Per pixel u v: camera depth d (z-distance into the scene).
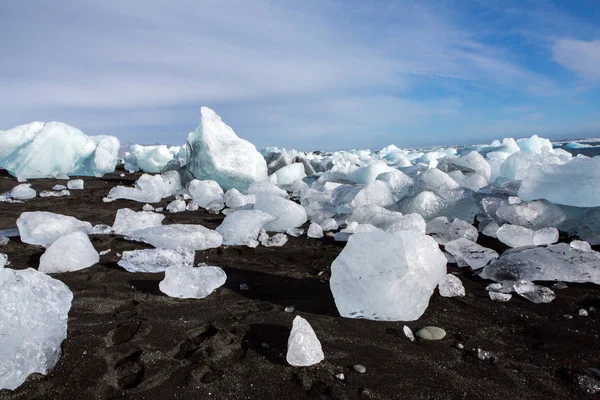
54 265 2.32
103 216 3.96
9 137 7.21
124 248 2.83
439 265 2.05
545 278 2.23
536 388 1.31
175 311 1.84
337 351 1.52
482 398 1.26
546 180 3.33
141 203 4.82
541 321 1.78
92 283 2.16
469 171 4.72
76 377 1.34
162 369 1.39
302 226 3.78
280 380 1.33
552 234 2.93
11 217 3.80
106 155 7.76
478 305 1.95
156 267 2.39
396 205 3.98
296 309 1.89
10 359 1.30
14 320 1.37
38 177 7.00
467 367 1.43
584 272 2.23
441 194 3.83
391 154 10.28
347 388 1.30
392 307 1.76
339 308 1.82
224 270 2.44
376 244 1.83
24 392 1.27
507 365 1.44
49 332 1.45
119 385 1.31
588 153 10.86
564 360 1.48
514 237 2.98
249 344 1.56
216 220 3.97
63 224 3.04
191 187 5.31
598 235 3.07
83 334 1.61
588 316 1.83
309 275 2.37
